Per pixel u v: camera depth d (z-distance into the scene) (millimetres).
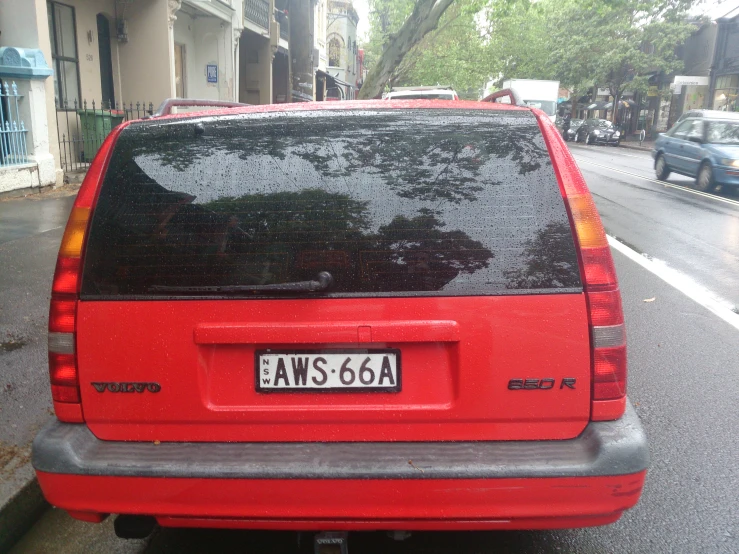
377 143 2387
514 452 2283
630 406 2475
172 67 16109
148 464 2283
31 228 8617
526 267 2289
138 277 2322
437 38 38688
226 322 2293
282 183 2334
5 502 3039
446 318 2275
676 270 8430
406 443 2332
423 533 3074
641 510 3246
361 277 2277
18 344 5062
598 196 15164
